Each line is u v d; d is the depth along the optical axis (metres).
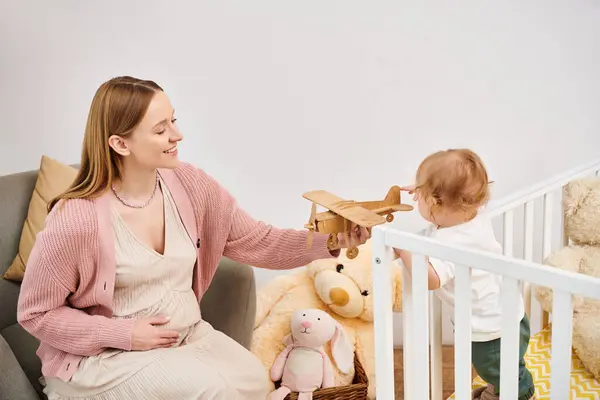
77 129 2.38
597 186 1.84
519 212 2.37
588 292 1.00
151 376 1.37
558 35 2.20
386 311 1.29
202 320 1.62
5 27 2.28
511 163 2.33
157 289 1.50
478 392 1.65
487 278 1.44
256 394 1.48
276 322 2.10
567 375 1.06
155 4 2.26
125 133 1.40
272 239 1.65
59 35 2.29
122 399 1.38
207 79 2.31
